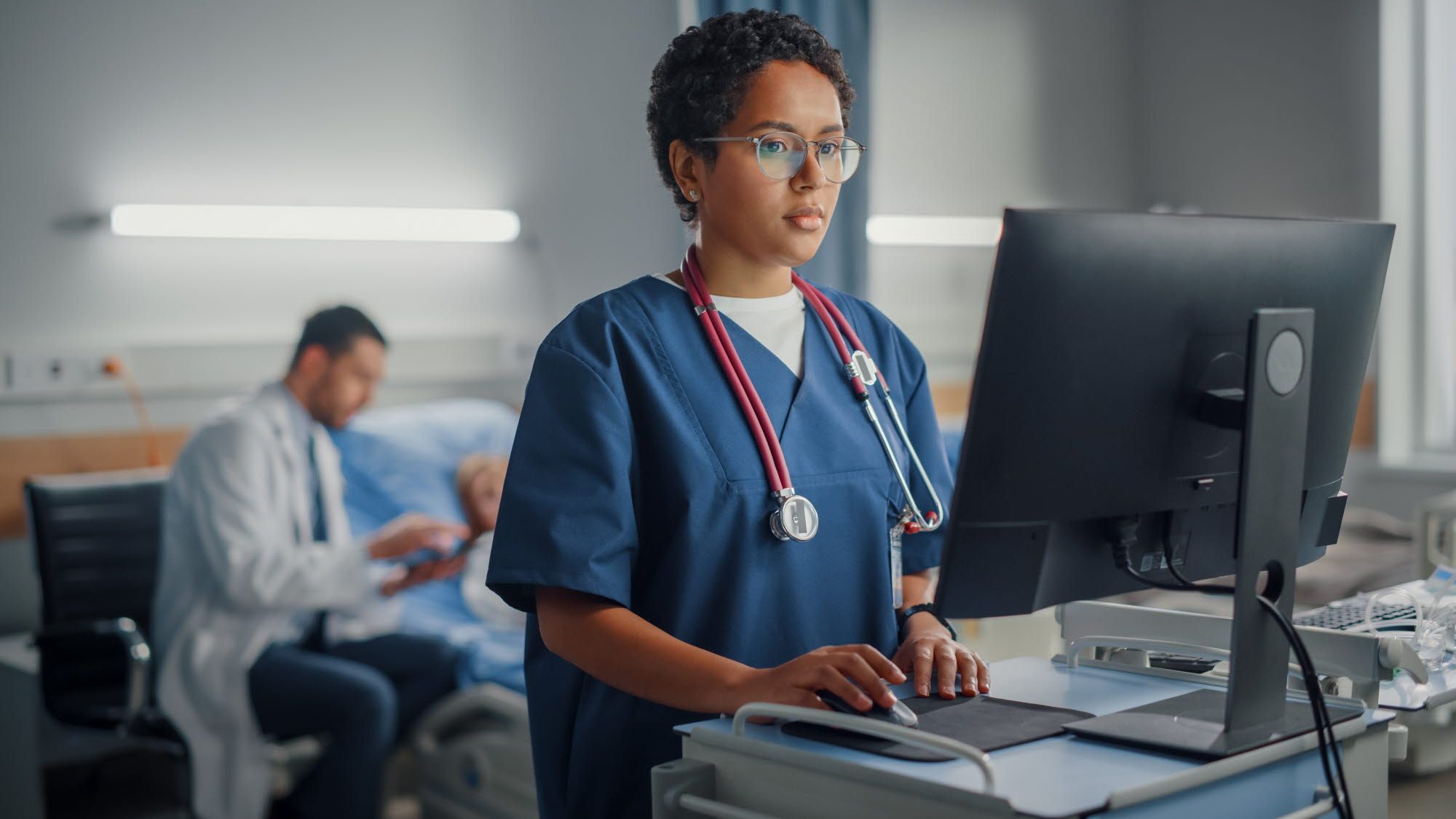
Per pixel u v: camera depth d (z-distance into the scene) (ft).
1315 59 12.24
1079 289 2.64
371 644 8.47
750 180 3.53
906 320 12.60
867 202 11.25
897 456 3.91
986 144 12.91
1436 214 11.62
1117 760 2.67
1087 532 2.93
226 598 8.20
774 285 3.87
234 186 9.28
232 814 7.91
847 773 2.67
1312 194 12.33
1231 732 2.79
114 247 8.92
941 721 2.95
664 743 3.54
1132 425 2.83
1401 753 3.34
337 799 7.95
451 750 7.68
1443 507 6.53
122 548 8.26
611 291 3.80
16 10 8.51
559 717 3.69
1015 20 13.07
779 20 3.64
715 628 3.51
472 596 9.01
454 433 9.54
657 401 3.54
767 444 3.59
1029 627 7.21
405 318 10.04
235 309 9.37
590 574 3.27
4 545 8.58
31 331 8.63
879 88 12.12
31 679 7.88
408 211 9.83
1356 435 11.80
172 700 8.02
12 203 8.54
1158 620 3.58
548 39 10.56
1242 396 2.89
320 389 8.93
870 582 3.76
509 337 10.42
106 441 8.86
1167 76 13.64
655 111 3.83
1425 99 11.57
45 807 7.92
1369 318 3.24
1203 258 2.80
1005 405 2.66
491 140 10.31
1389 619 4.16
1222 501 3.07
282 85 9.45
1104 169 13.79
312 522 8.70
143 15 8.93
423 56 10.00
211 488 8.33
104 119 8.82
